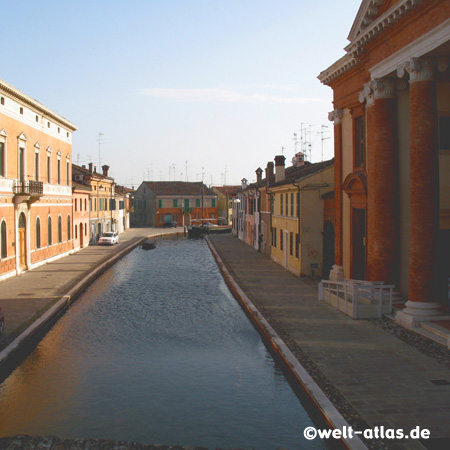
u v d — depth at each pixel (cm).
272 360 1374
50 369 1335
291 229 2903
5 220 2672
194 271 3319
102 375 1283
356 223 2095
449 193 1655
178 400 1112
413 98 1445
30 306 1983
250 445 906
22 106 2914
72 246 4225
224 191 10256
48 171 3516
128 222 8175
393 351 1277
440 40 1302
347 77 2089
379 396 986
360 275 2095
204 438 934
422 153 1429
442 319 1450
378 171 1708
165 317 1933
